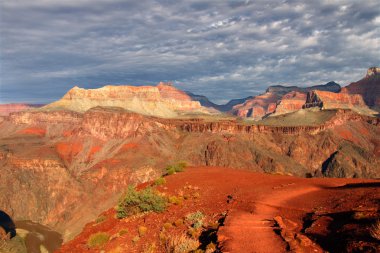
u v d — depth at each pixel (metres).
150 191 27.81
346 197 21.33
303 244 14.73
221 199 26.52
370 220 15.24
